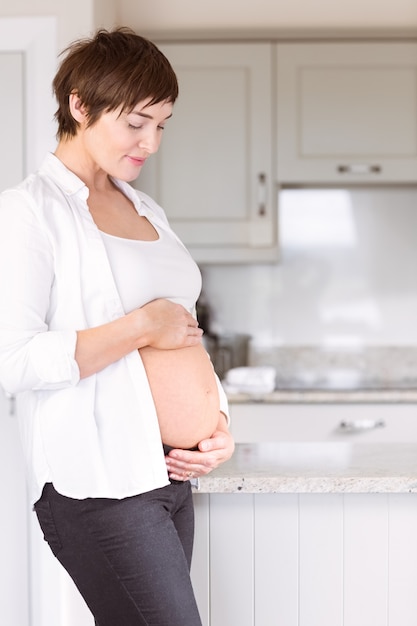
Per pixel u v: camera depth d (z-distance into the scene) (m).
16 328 1.38
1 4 2.56
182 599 1.43
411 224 4.11
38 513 1.49
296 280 4.14
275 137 3.75
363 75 3.73
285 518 1.78
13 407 2.55
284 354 4.10
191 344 1.53
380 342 4.12
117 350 1.42
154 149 1.48
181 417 1.50
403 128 3.74
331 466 1.83
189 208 3.77
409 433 3.44
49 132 2.56
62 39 2.55
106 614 1.46
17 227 1.40
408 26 3.78
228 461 1.89
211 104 3.75
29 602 2.56
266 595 1.79
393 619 1.79
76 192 1.49
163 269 1.57
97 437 1.42
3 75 2.57
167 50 3.75
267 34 3.72
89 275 1.45
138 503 1.43
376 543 1.78
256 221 3.76
